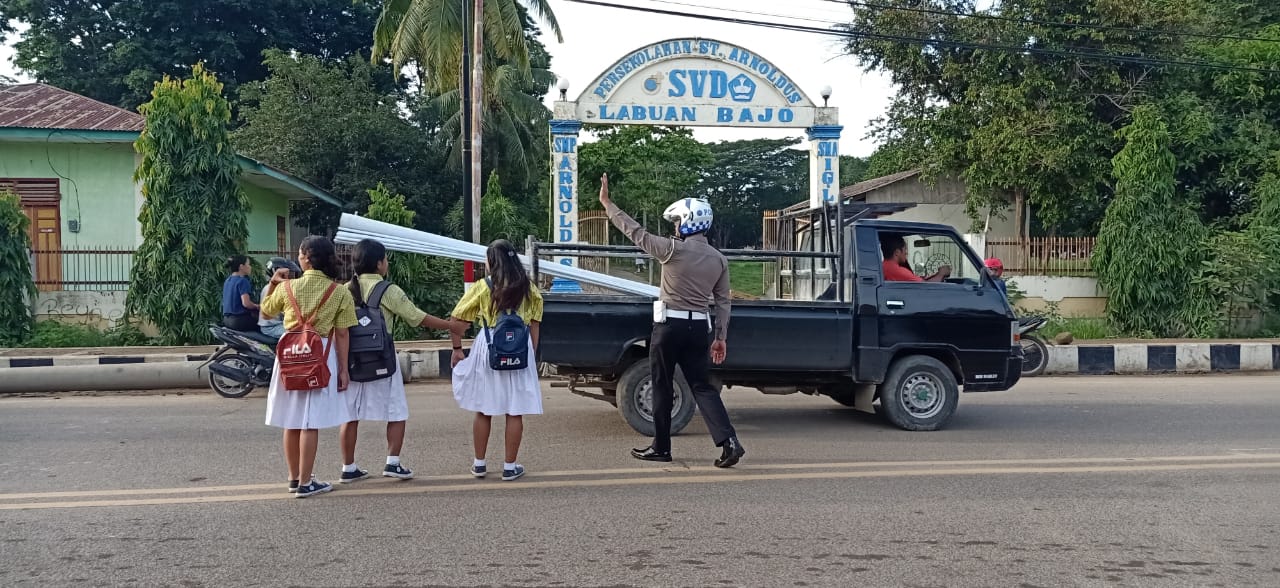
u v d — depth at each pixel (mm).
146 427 8602
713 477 6520
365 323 6102
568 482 6352
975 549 4965
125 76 31375
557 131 17922
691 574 4535
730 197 56875
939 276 8719
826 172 18672
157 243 15797
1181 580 4531
